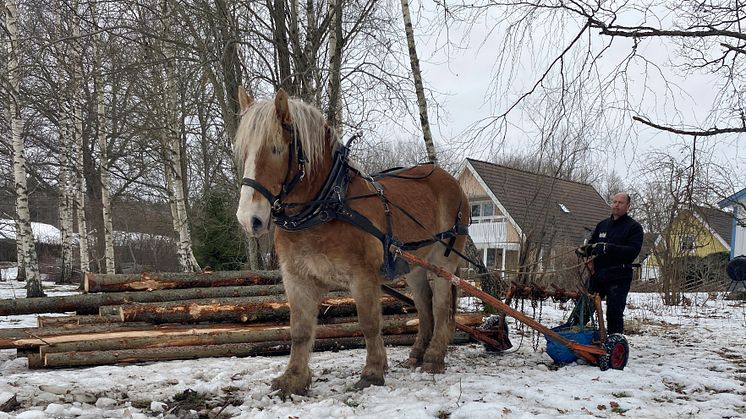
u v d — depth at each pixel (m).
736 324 9.43
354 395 4.18
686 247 14.30
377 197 4.45
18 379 4.69
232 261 16.14
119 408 3.97
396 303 6.93
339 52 11.41
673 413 3.92
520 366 5.55
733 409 4.08
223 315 6.14
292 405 3.92
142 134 13.61
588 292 5.99
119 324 5.99
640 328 8.79
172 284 6.68
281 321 6.46
